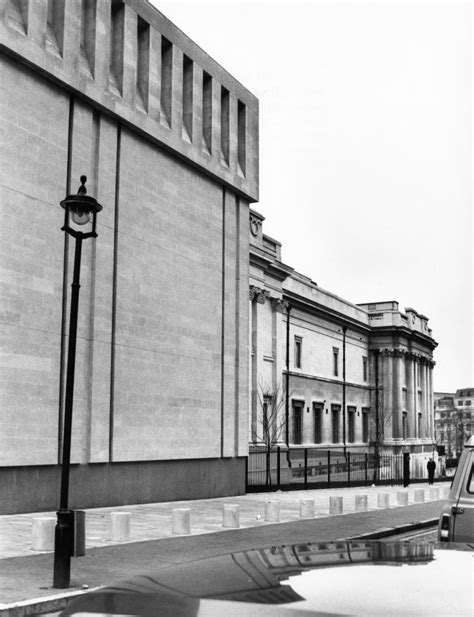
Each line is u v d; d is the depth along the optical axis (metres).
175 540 16.28
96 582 11.20
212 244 31.25
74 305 11.45
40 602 9.83
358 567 2.18
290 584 2.00
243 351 32.78
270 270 50.72
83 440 23.22
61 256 22.88
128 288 25.73
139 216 26.55
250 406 47.09
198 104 30.44
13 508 20.67
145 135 26.89
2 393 20.44
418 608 1.81
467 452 10.34
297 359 57.19
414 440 78.00
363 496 26.56
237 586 2.02
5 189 21.05
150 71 27.33
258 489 34.62
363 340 73.75
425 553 2.40
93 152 24.55
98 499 23.78
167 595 1.98
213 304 31.05
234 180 32.50
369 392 73.94
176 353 28.27
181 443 28.16
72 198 11.16
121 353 25.16
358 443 69.44
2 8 21.03
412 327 80.38
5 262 20.86
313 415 59.25
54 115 23.00
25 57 21.58
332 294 65.25
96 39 24.53
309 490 38.75
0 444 20.25
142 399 26.06
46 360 21.98
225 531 18.36
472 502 10.04
